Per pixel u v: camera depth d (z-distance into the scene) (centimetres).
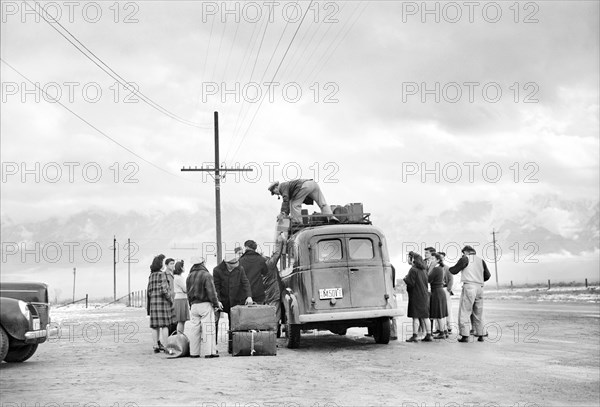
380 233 1698
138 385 1019
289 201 1995
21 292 1490
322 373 1157
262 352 1455
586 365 1253
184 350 1435
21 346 1411
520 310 3173
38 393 945
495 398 923
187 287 1455
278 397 918
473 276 1705
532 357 1371
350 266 1664
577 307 3381
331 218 1809
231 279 1535
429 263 1848
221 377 1106
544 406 873
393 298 1686
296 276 1677
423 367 1233
